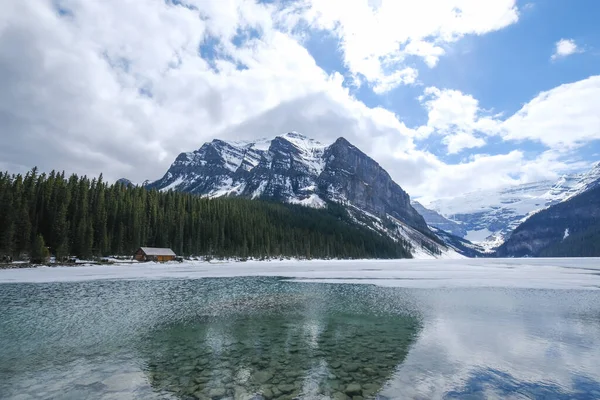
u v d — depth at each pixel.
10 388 12.54
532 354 16.81
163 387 12.62
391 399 11.68
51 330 21.44
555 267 108.12
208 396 11.81
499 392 12.37
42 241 78.00
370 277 62.38
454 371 14.48
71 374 13.99
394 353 16.94
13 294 35.38
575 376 13.98
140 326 22.64
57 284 43.81
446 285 48.28
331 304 31.64
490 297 36.09
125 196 118.81
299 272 74.62
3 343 18.64
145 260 100.44
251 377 13.67
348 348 17.78
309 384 12.95
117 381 13.20
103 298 33.75
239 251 132.75
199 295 36.81
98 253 93.69
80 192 103.62
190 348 17.75
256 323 23.69
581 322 23.88
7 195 84.62
